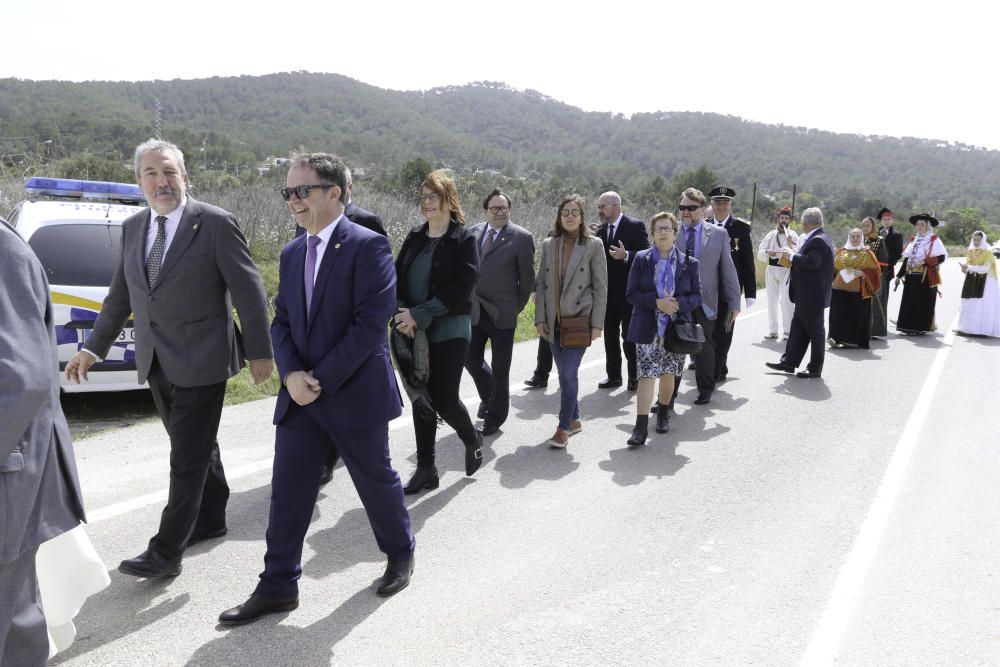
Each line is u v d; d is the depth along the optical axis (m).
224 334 3.58
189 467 3.52
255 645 3.03
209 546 3.95
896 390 8.02
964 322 12.54
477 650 3.03
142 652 2.97
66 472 2.44
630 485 4.98
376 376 3.29
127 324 6.02
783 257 10.63
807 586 3.62
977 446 6.00
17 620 2.29
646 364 5.87
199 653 2.97
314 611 3.31
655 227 5.85
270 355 3.68
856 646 3.10
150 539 3.84
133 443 5.50
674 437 6.15
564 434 5.75
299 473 3.25
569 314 5.74
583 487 4.93
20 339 2.11
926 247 12.32
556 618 3.29
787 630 3.22
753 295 8.37
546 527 4.27
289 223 14.05
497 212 5.93
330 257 3.22
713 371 7.28
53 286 5.88
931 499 4.81
